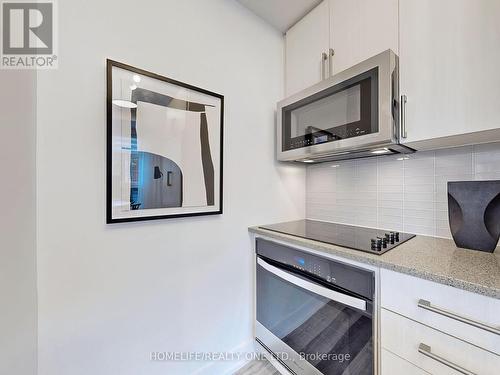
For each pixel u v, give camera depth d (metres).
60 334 0.82
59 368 0.81
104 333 0.91
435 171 1.17
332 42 1.27
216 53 1.27
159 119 1.04
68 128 0.82
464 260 0.81
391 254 0.89
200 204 1.19
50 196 0.79
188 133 1.14
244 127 1.41
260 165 1.50
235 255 1.37
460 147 1.09
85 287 0.87
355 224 1.50
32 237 0.75
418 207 1.23
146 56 1.01
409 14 0.95
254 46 1.46
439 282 0.68
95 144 0.88
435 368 0.70
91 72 0.87
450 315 0.66
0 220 0.64
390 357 0.81
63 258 0.82
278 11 1.42
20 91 0.70
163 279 1.08
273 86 1.57
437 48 0.87
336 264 0.98
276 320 1.30
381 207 1.38
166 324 1.09
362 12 1.12
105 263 0.91
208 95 1.22
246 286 1.43
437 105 0.88
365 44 1.11
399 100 0.98
